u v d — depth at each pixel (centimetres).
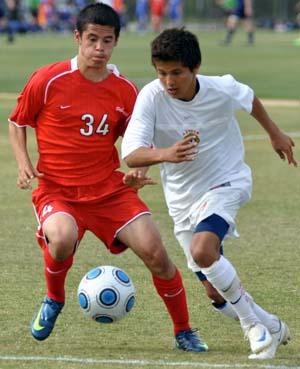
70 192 2252
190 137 2038
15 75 9475
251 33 15025
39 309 2467
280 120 6412
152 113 2161
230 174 2205
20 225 3572
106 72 2264
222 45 14900
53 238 2134
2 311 2506
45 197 2255
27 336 2291
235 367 1997
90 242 3319
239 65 10819
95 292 2155
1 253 3159
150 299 2625
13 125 2297
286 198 4069
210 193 2180
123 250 2253
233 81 2223
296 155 5094
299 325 2392
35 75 2264
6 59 11562
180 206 2238
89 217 2247
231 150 2227
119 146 5291
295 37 17975
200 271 2259
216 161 2198
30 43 15212
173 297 2173
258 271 2934
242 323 2106
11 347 2194
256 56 12338
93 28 2198
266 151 5281
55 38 17250
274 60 11681
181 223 2255
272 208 3875
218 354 2138
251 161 4978
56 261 2162
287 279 2839
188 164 2191
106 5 2250
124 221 2208
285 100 7512
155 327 2378
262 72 9950
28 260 3070
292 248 3228
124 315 2181
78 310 2520
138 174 2136
